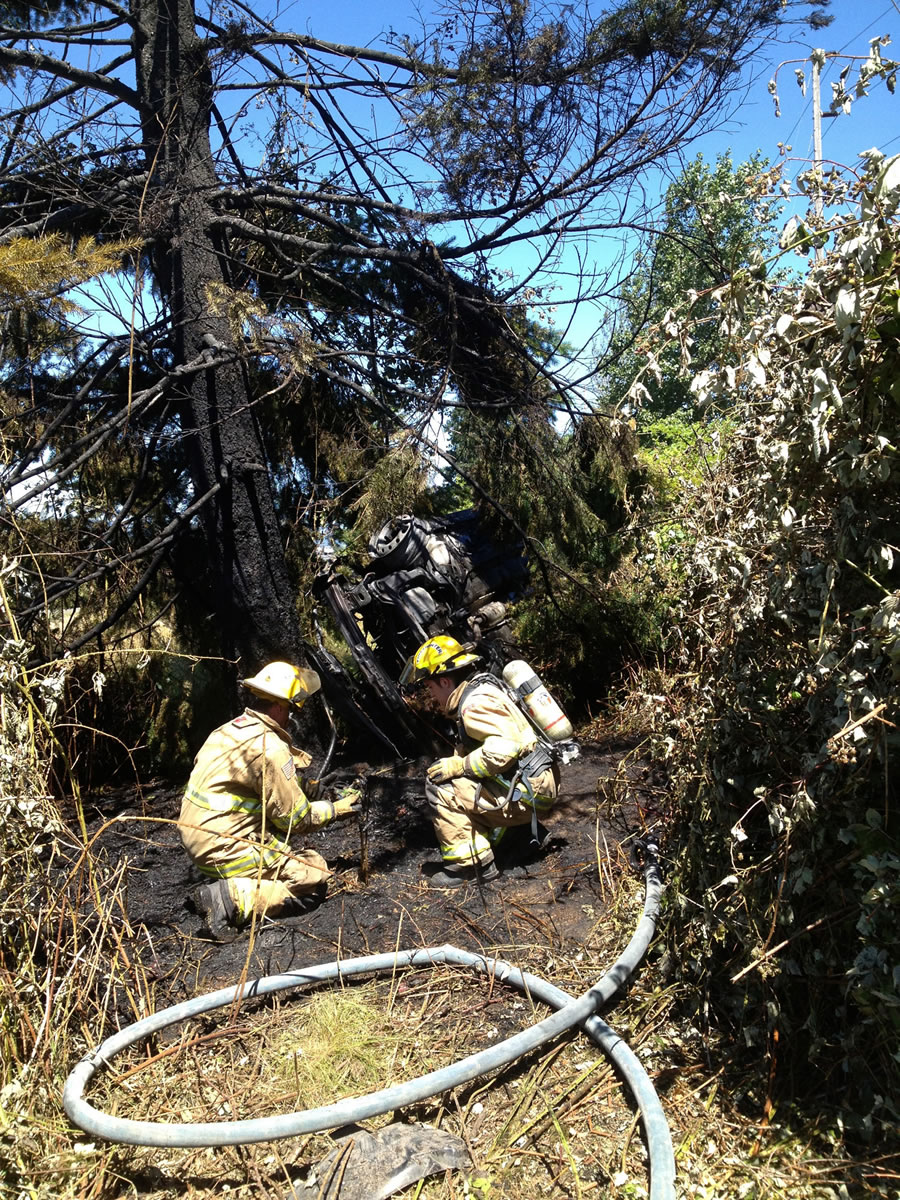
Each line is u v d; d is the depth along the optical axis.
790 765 2.75
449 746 5.82
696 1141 2.41
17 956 2.92
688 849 3.11
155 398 5.41
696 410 3.42
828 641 2.31
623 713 5.86
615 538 6.42
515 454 6.29
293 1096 2.73
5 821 2.85
